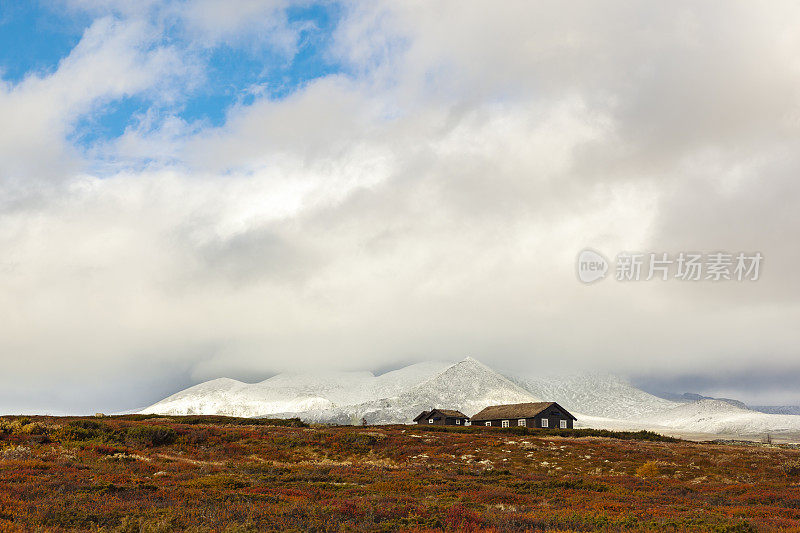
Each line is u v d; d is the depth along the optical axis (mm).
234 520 23266
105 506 24891
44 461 42719
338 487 36344
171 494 29203
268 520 23250
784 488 44125
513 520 24938
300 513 24922
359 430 91938
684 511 31000
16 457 43969
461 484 39812
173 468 44656
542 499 34469
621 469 58344
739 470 57031
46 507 23703
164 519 22188
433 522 24031
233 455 59219
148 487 31391
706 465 60562
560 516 26375
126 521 21719
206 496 28828
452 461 61031
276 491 33031
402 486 37125
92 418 97438
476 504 31016
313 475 43219
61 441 55281
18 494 27188
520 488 39938
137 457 50844
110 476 35562
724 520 25859
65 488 29375
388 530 22672
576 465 60031
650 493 40281
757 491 42562
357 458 62094
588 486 41844
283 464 54781
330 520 23844
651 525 24781
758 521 26375
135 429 63250
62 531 20469
